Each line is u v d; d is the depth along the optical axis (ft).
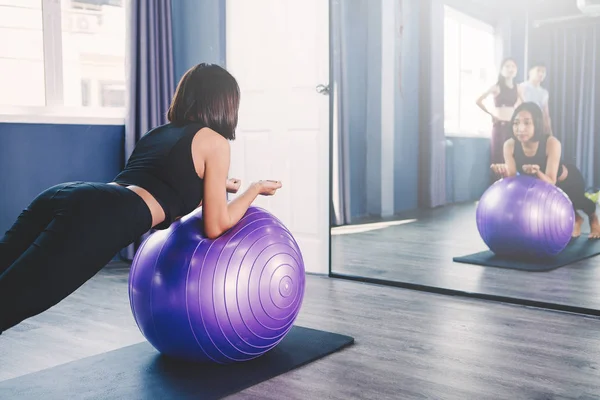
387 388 5.85
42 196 5.04
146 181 5.40
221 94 5.85
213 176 5.67
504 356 6.79
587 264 12.33
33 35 12.48
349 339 7.29
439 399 5.59
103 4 13.84
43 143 12.23
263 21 12.05
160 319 5.91
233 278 5.82
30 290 4.43
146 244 6.27
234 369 6.25
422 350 7.00
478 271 11.84
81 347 7.21
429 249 14.35
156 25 13.04
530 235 11.96
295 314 6.40
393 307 9.02
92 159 12.95
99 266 4.85
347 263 12.75
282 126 11.87
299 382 5.99
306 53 11.47
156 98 13.12
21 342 7.41
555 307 8.84
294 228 11.84
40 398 5.55
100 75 14.05
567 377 6.15
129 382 5.91
